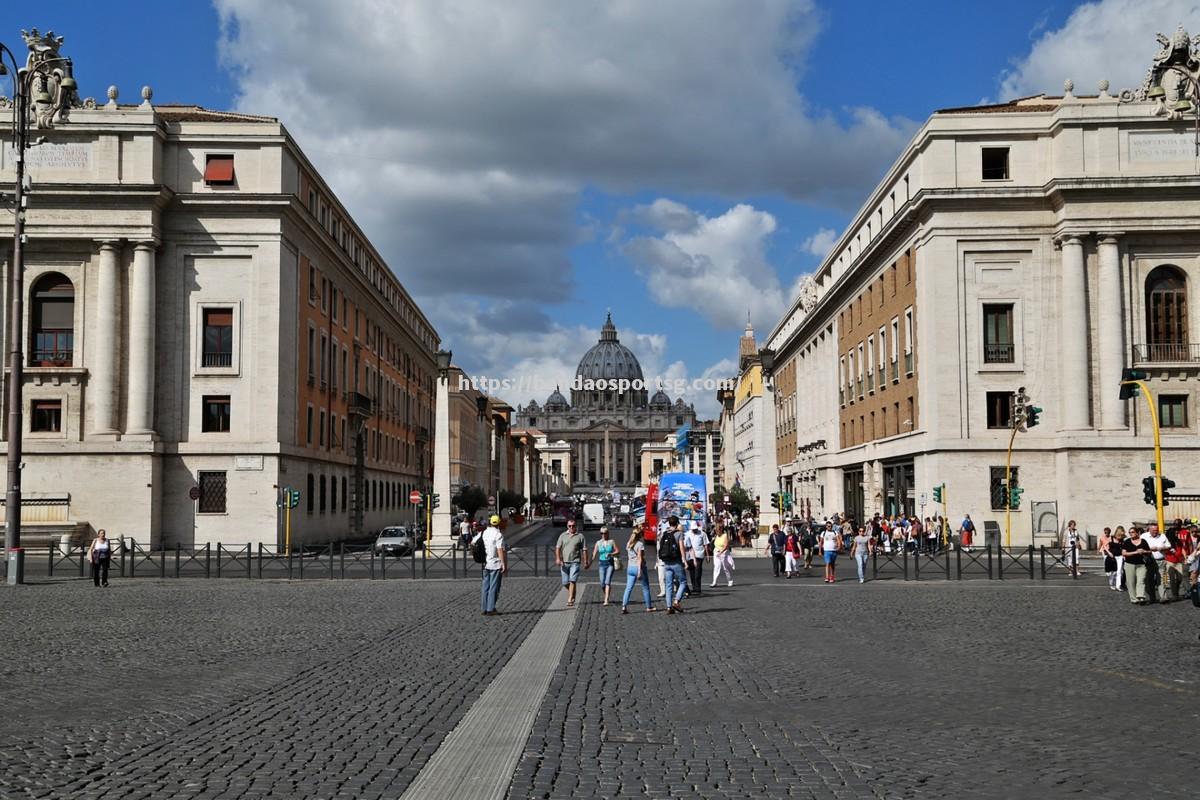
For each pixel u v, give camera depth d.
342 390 70.88
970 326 53.88
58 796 8.84
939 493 51.84
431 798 8.81
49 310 55.00
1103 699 13.50
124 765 9.91
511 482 179.38
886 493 64.69
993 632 21.09
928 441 54.38
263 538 55.00
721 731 11.55
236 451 55.06
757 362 117.56
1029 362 53.66
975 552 50.34
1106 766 9.94
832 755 10.39
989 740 11.08
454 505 100.75
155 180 54.88
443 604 27.62
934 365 53.88
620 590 33.09
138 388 53.91
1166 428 52.72
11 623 22.67
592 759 10.23
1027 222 54.06
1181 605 27.14
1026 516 53.03
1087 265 53.38
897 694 13.89
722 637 20.50
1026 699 13.51
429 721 12.05
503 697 13.64
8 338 54.12
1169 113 52.84
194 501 54.88
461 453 128.62
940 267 54.06
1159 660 17.02
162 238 55.47
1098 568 42.78
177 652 17.92
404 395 98.88
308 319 61.91
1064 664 16.59
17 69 33.84
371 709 12.76
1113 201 52.81
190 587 33.97
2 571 41.50
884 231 60.84
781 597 30.38
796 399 98.56
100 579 34.28
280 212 55.81
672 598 25.53
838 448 79.50
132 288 54.25
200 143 56.03
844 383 77.12
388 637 20.20
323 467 65.19
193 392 55.38
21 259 34.22
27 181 53.72
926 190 53.75
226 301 55.62
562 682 14.89
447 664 16.64
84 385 54.06
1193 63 34.78
